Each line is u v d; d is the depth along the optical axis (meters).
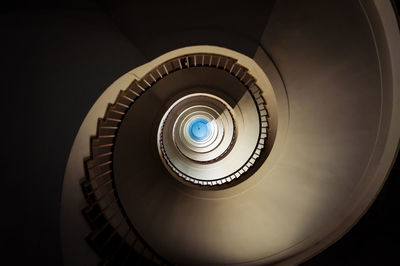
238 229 4.68
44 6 2.73
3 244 2.61
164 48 3.46
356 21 2.99
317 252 3.67
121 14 3.18
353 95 3.37
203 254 4.66
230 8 3.29
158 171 5.16
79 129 2.95
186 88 5.54
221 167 7.48
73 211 3.05
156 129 5.30
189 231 4.80
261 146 5.01
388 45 2.81
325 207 3.93
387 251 3.20
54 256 2.83
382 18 2.74
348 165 3.63
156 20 3.30
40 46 2.70
